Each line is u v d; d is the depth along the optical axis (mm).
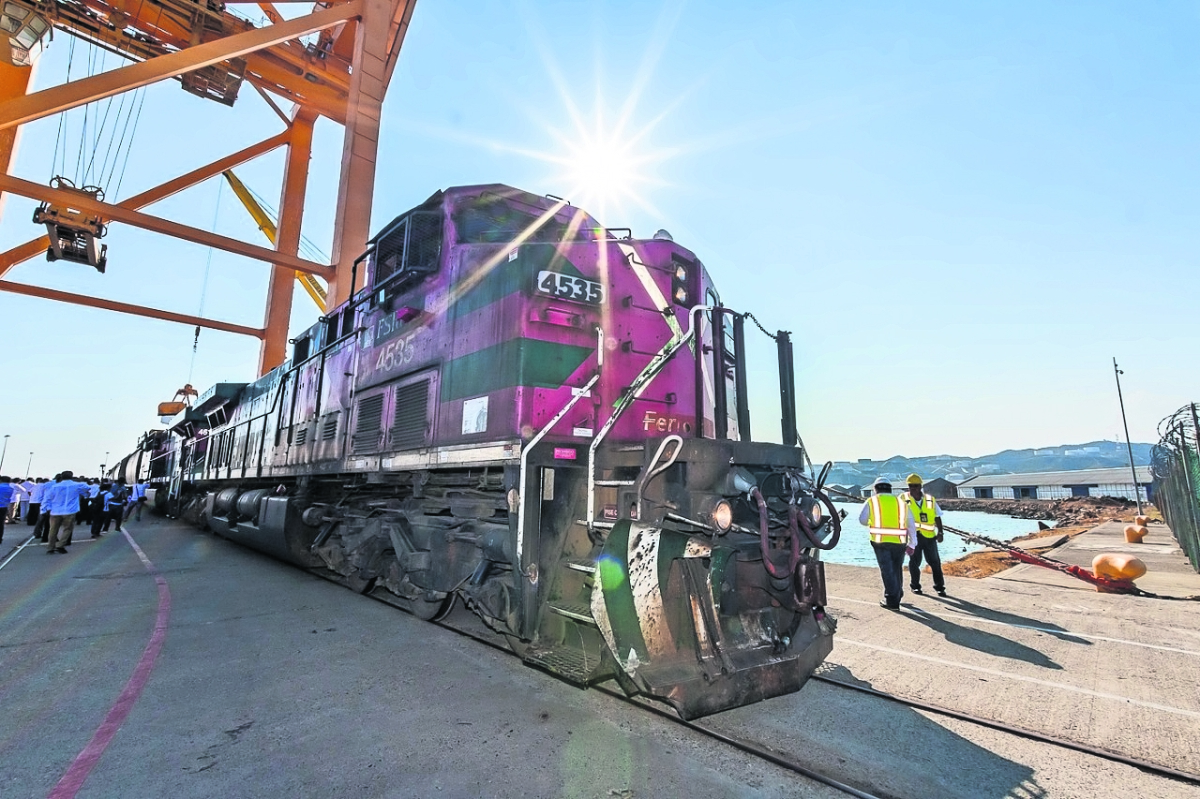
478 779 2838
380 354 6613
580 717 3607
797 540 3822
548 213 5625
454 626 5684
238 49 19203
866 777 2949
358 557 6750
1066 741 3354
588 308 4746
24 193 19469
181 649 4926
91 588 7699
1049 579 9562
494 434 4438
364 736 3295
